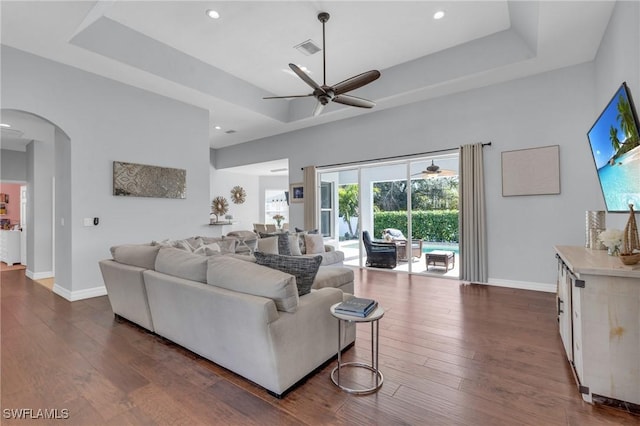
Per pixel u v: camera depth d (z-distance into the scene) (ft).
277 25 12.55
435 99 16.97
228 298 6.63
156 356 8.10
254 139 26.55
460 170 16.02
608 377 5.87
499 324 10.14
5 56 11.60
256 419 5.64
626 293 5.74
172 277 8.46
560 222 13.70
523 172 14.46
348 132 20.56
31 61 12.19
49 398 6.26
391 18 12.19
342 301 8.09
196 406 6.01
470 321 10.45
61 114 12.98
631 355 5.72
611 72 10.12
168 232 16.70
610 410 5.77
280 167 29.27
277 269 7.42
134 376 7.11
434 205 17.67
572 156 13.41
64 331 9.82
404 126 18.11
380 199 19.88
